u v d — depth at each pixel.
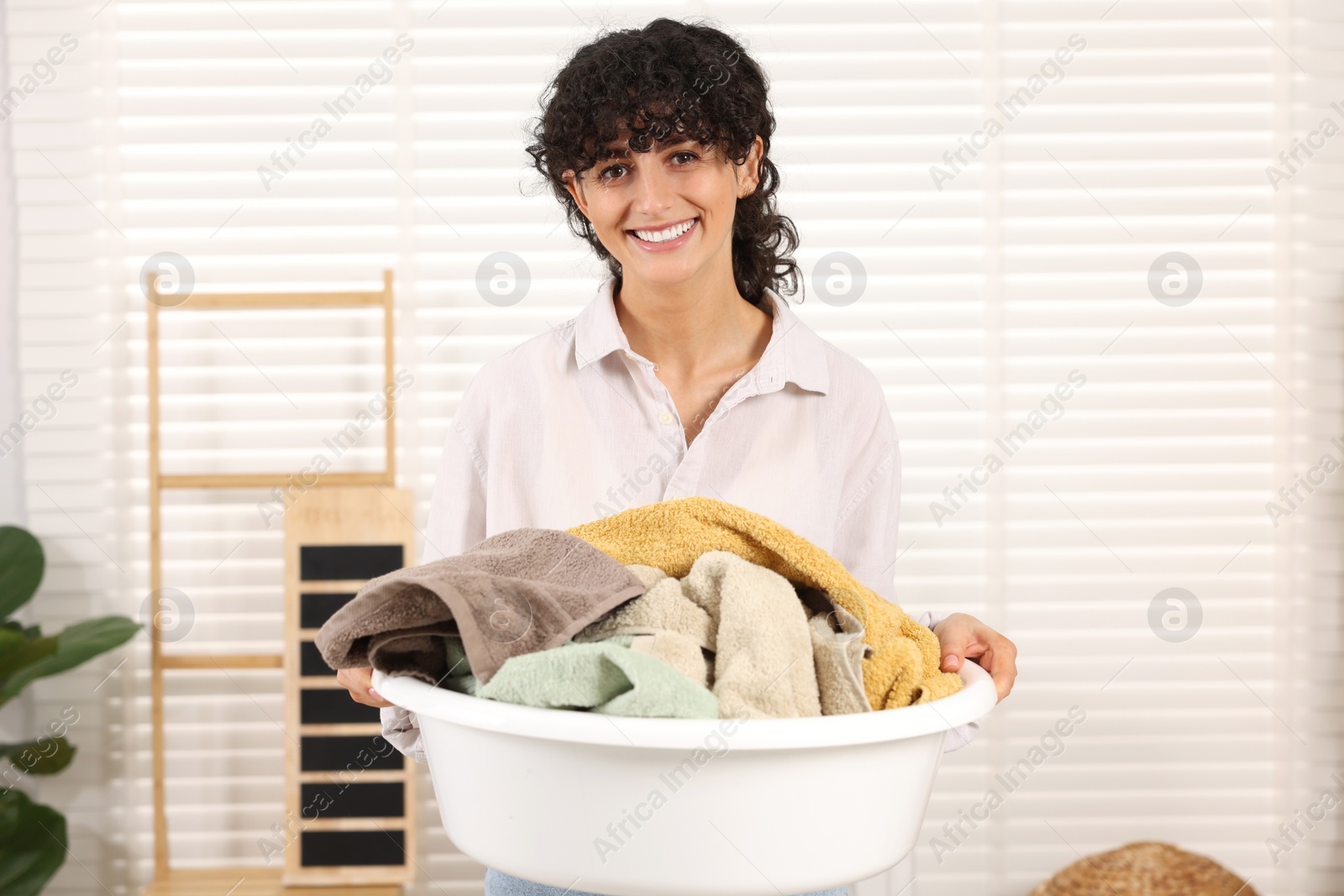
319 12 1.77
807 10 1.76
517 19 1.76
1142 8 1.77
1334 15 1.76
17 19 1.77
